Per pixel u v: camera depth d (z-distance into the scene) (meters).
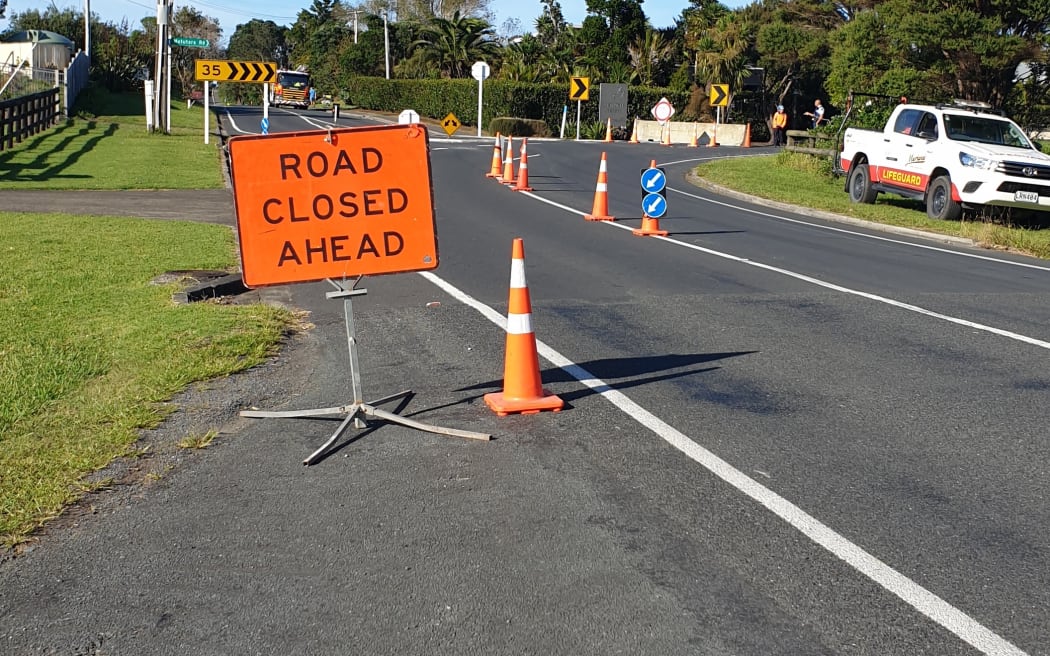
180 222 14.60
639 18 64.75
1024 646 3.62
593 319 9.03
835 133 27.91
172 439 5.70
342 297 6.14
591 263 12.16
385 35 72.31
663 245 13.91
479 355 7.65
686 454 5.54
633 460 5.44
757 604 3.89
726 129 52.06
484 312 9.14
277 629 3.71
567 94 54.66
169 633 3.69
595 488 5.04
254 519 4.66
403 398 6.56
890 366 7.50
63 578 4.10
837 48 38.06
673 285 10.80
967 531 4.59
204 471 5.25
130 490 4.99
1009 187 17.72
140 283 9.81
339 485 5.08
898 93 32.06
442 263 11.93
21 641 3.64
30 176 20.56
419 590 4.00
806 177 26.80
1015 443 5.80
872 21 34.38
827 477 5.22
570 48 63.62
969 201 18.12
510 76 58.84
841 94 36.19
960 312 9.66
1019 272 12.85
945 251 15.03
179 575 4.12
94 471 5.18
